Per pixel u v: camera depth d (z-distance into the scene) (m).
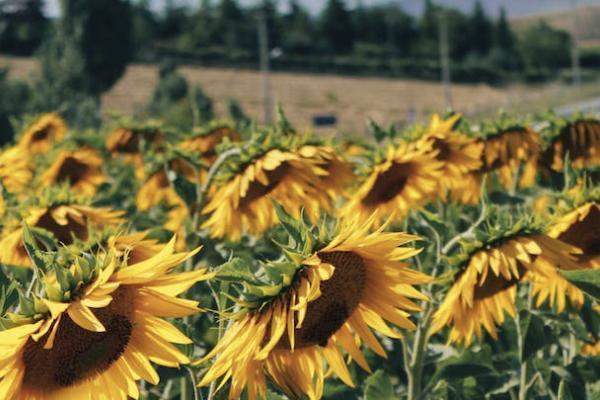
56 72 45.66
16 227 4.03
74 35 65.12
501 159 5.28
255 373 2.51
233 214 4.33
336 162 4.62
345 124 91.31
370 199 4.71
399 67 118.56
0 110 31.98
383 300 2.65
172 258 2.27
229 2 134.50
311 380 2.58
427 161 4.66
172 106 52.41
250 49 129.38
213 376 2.38
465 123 5.37
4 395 2.21
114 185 7.62
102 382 2.30
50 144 8.83
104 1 66.81
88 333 2.31
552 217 3.55
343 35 135.75
